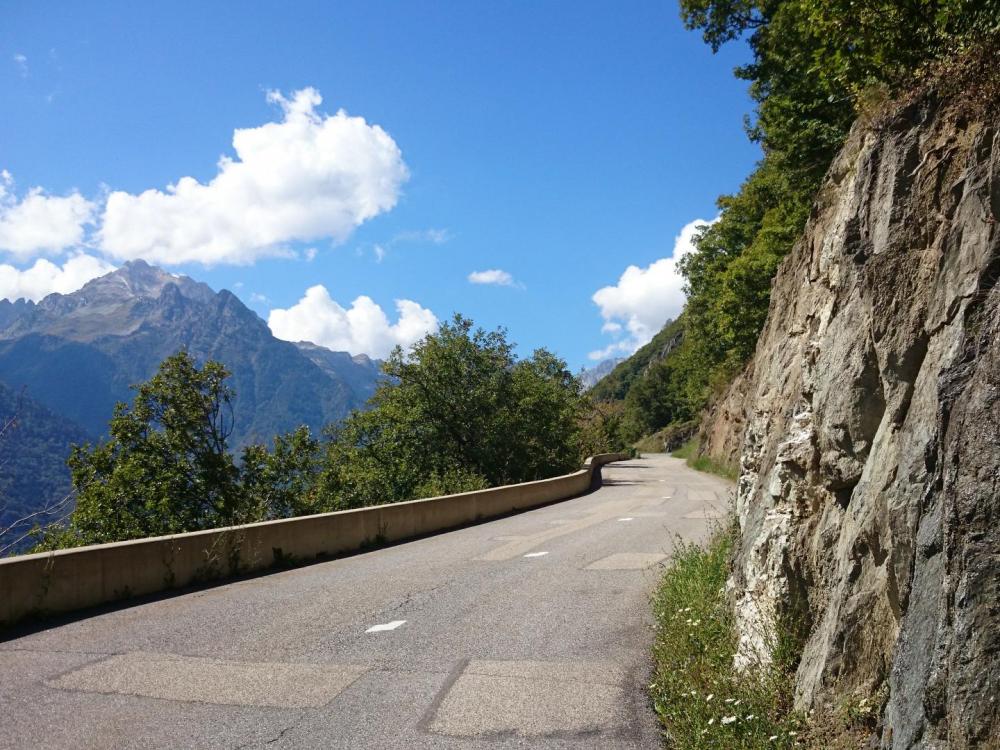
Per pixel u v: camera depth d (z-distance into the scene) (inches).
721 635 246.2
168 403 1023.6
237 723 215.3
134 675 261.6
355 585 431.8
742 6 917.8
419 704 228.5
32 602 351.9
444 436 1498.5
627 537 598.2
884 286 169.5
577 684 243.1
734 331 1501.0
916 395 145.6
